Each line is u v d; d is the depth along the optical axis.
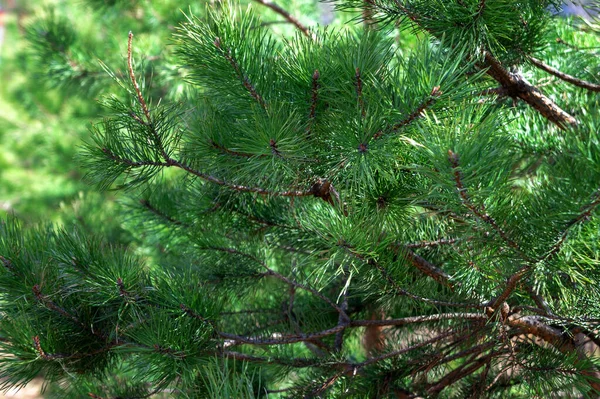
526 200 1.93
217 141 2.11
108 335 2.18
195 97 2.35
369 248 2.06
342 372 2.29
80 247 2.17
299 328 2.38
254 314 2.50
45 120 6.35
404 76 2.03
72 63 3.30
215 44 2.06
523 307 2.17
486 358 2.28
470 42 2.12
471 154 1.89
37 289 2.13
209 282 2.43
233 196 2.33
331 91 2.06
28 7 6.73
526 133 2.36
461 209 1.94
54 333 2.13
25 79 6.50
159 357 2.12
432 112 1.96
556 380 2.17
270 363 2.33
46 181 6.08
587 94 2.42
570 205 1.87
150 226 2.55
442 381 2.33
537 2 2.19
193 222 2.43
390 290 2.15
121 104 2.12
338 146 2.05
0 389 2.13
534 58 2.30
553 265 1.95
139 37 3.17
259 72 2.09
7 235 2.19
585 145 1.86
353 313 2.51
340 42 2.07
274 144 2.02
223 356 2.20
